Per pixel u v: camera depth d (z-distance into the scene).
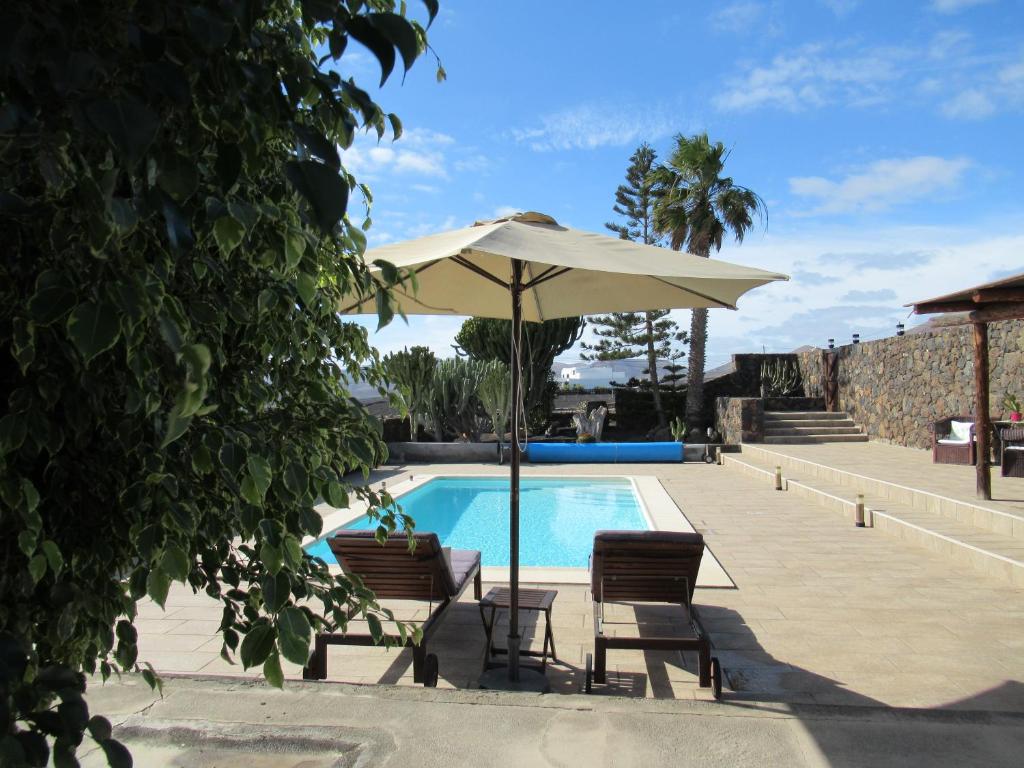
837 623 4.95
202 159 1.24
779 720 2.89
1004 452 10.37
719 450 16.25
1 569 1.21
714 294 4.35
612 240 3.73
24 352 1.07
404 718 2.94
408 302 5.22
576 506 11.87
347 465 1.91
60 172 1.01
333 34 1.16
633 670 4.17
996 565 6.09
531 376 18.36
